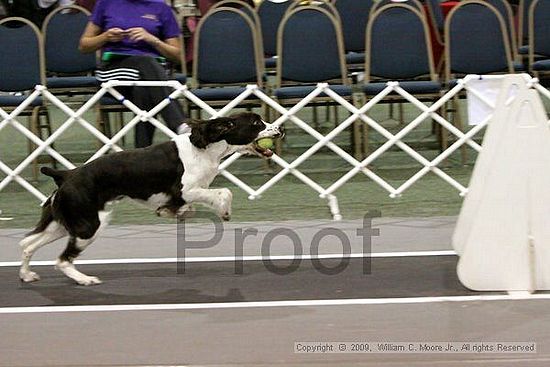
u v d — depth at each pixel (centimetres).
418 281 780
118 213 1081
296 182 1220
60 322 697
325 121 1628
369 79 1259
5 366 603
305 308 715
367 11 1509
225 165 1098
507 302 714
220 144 795
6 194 1200
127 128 1116
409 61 1245
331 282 786
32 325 691
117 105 1196
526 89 729
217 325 679
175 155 788
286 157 1348
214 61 1242
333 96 1123
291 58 1248
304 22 1247
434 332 647
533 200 737
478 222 741
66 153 1410
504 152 737
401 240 920
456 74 1267
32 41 1231
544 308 696
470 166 1266
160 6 1175
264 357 605
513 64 1295
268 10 1481
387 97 1223
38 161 1361
